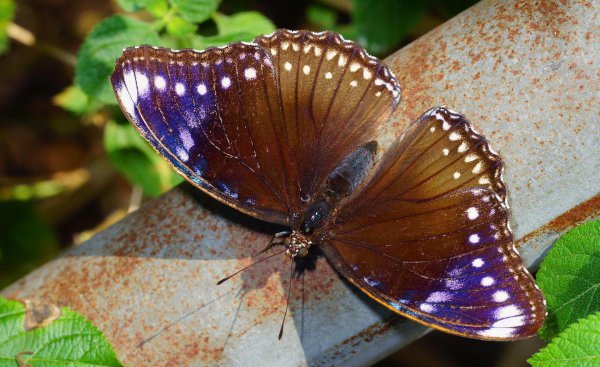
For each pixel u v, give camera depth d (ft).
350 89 1.04
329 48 1.04
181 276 1.00
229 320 1.00
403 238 1.01
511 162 0.97
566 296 0.98
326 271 1.00
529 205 0.98
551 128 0.97
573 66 0.96
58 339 1.01
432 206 1.01
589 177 0.96
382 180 1.03
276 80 1.04
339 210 1.02
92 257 1.02
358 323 1.00
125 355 1.01
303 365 1.01
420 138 1.02
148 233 1.02
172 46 1.13
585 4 0.97
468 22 1.00
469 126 0.98
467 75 0.99
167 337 1.00
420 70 1.01
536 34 0.97
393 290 0.99
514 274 0.97
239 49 1.03
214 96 1.03
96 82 1.11
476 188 0.98
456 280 0.98
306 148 1.05
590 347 0.95
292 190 1.04
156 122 1.01
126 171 1.22
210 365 1.00
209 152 1.02
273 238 1.00
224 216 1.01
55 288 1.02
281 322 1.00
